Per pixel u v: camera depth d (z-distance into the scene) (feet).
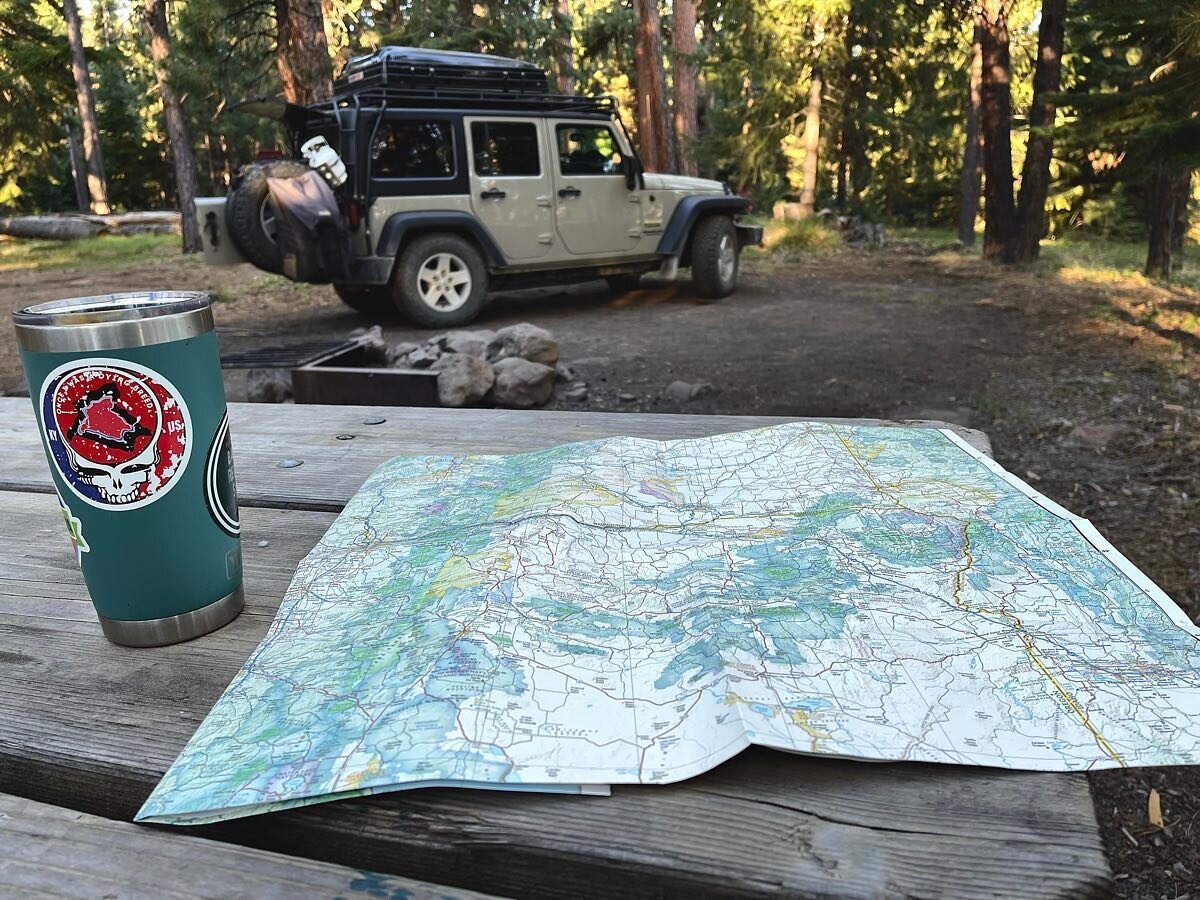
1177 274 39.60
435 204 25.55
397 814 2.21
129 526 2.98
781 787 2.24
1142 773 8.70
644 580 3.16
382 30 63.77
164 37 59.47
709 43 82.38
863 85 69.10
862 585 3.06
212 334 3.10
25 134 79.71
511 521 3.65
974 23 64.80
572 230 28.19
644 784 2.22
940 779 2.24
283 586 3.61
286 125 27.20
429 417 6.53
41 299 37.11
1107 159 68.03
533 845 2.11
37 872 2.13
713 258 31.65
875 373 20.18
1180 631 2.78
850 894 1.94
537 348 18.49
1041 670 2.59
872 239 60.08
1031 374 19.89
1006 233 45.96
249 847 2.21
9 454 5.89
